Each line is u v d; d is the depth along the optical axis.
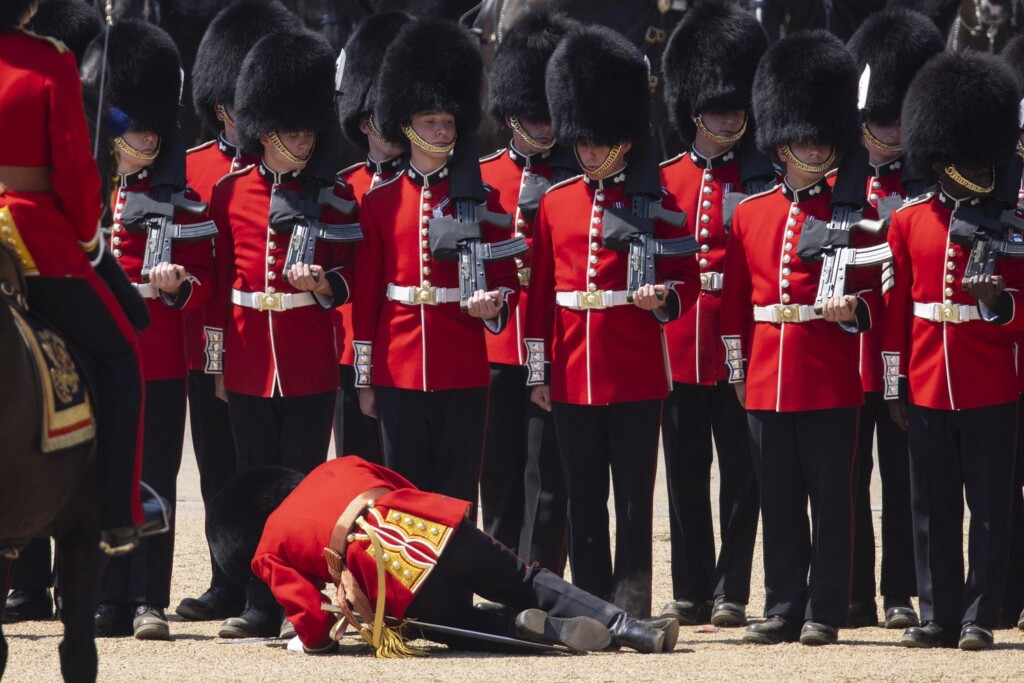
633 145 31.06
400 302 31.31
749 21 34.62
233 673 25.06
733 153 34.66
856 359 29.94
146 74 31.28
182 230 30.66
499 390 34.28
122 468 21.11
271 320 30.89
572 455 31.14
